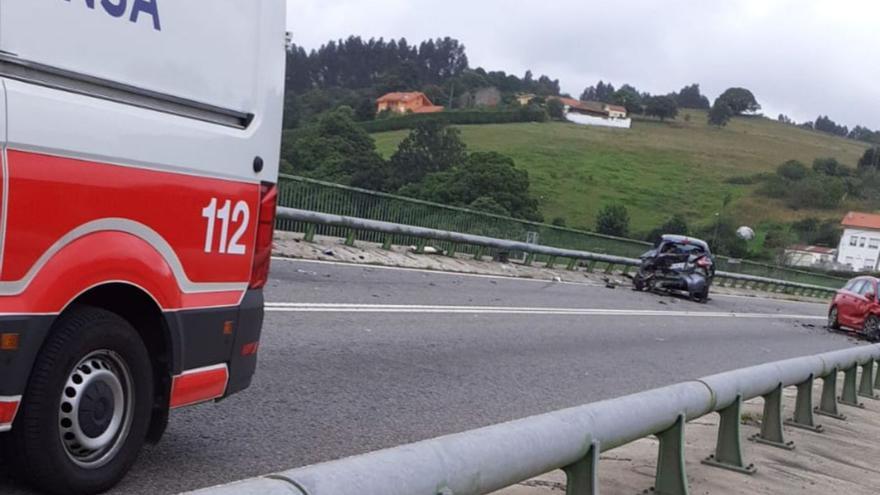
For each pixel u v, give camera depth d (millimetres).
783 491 6422
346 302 11930
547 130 145750
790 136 178125
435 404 7559
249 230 4969
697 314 20781
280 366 7809
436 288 15703
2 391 3742
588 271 27375
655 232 86000
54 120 3795
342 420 6555
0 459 4422
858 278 23578
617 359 11891
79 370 4102
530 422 3934
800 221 104312
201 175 4590
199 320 4668
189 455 5250
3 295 3691
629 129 162250
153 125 4285
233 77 4789
